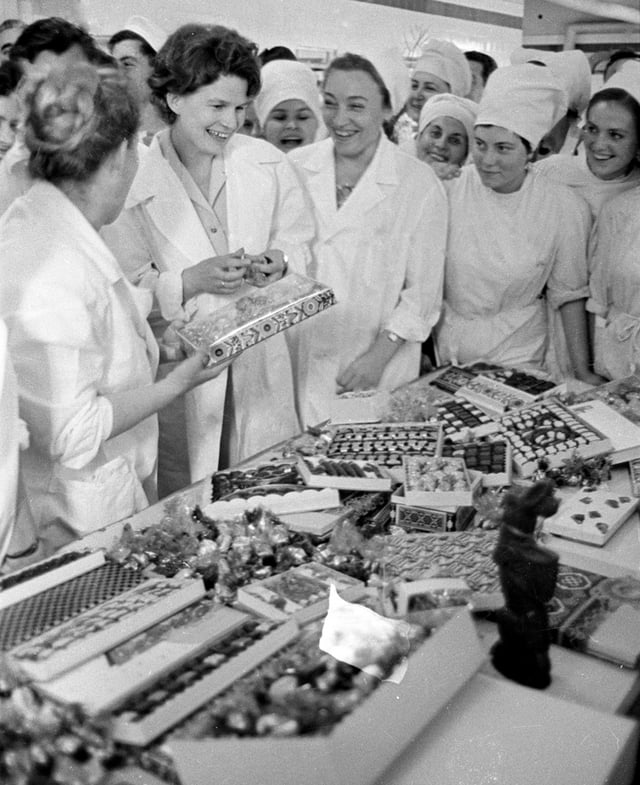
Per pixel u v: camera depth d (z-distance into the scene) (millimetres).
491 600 1195
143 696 1012
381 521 1560
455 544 1405
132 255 2152
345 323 2486
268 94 2395
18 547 1561
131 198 2090
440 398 2102
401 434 1869
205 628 1142
